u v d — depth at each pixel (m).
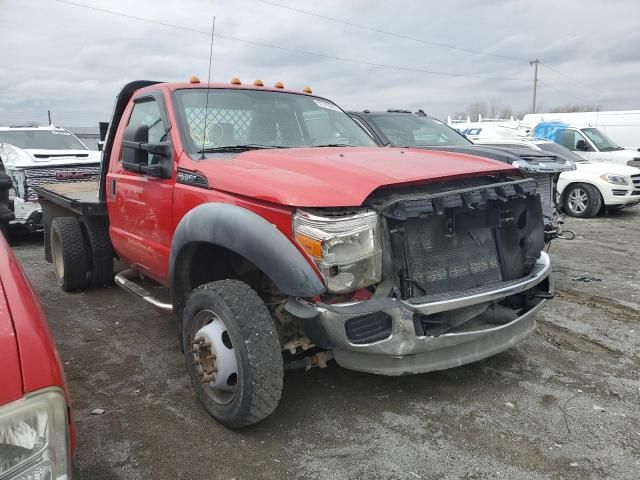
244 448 3.02
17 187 8.74
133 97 4.73
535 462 2.87
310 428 3.21
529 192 3.43
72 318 5.24
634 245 8.88
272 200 2.98
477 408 3.42
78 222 5.96
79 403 3.55
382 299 2.95
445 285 3.16
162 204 3.95
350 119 5.15
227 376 3.10
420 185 3.22
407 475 2.77
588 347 4.41
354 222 2.89
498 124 14.99
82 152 10.02
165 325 5.03
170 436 3.14
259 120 4.35
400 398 3.56
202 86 4.34
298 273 2.83
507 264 3.46
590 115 18.78
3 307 1.62
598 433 3.14
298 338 3.35
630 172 11.73
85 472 2.80
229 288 3.11
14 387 1.44
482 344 3.31
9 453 1.41
